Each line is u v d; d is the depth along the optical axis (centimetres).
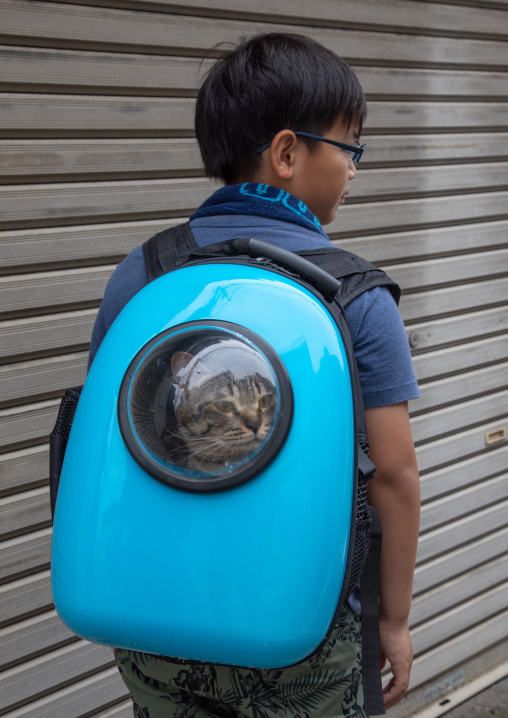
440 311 301
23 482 211
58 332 211
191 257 120
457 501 316
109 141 211
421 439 302
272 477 93
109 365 104
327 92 121
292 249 119
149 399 99
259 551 92
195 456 95
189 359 98
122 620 96
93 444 101
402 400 117
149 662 121
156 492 96
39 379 210
